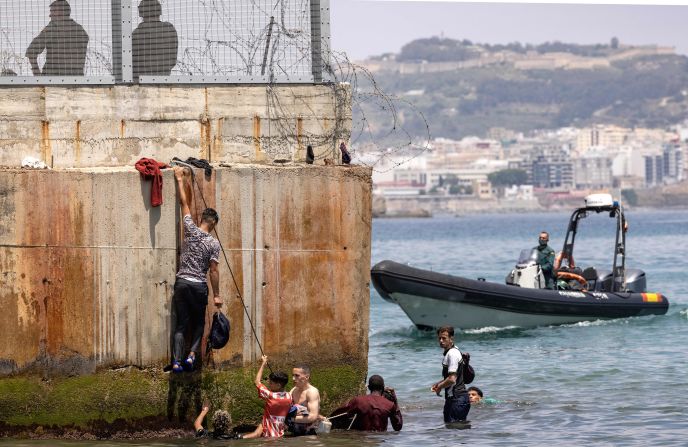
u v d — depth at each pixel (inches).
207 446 1363.2
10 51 1445.6
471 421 1675.7
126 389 1364.4
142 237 1360.7
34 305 1341.0
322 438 1440.7
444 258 7864.2
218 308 1362.0
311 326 1419.8
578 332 2819.9
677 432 1577.3
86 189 1347.2
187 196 1370.6
